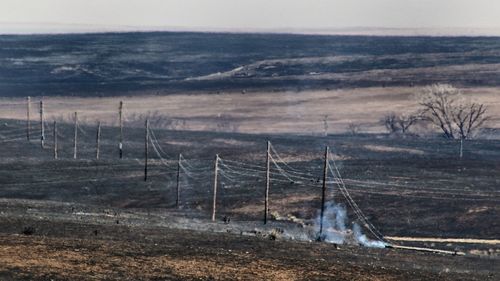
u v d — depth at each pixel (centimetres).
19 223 13712
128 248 10350
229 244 13062
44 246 9775
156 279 8344
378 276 9938
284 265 9981
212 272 8956
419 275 10612
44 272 8131
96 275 8250
